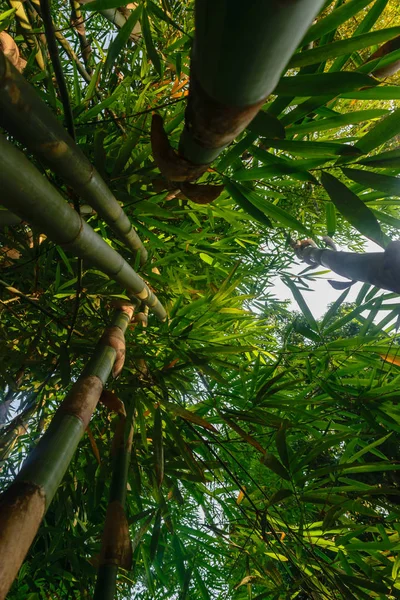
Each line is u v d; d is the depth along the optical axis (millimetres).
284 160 1094
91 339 1736
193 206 1907
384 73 970
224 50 337
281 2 277
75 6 1598
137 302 1616
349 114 1036
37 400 1965
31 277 1799
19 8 1391
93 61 2215
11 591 2096
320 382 1774
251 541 1852
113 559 794
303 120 1355
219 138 503
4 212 1041
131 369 1741
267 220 1149
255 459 2229
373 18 1086
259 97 405
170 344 1739
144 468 1772
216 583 2330
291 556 1645
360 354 1835
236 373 2131
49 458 625
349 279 1210
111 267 1068
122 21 1801
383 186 985
